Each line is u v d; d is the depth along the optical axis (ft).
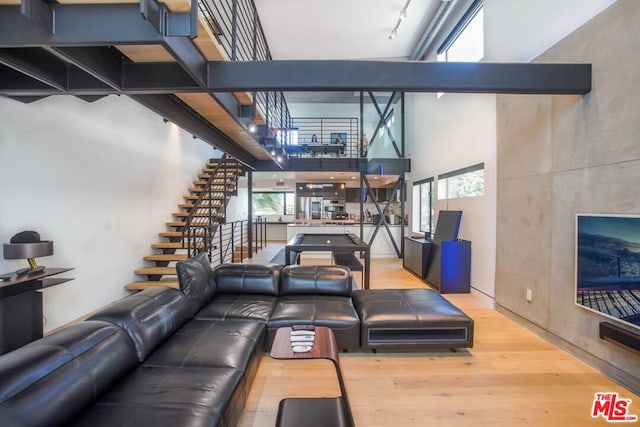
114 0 5.53
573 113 8.80
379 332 8.92
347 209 36.06
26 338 8.86
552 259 9.67
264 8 17.76
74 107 12.14
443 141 18.74
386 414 6.52
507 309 12.03
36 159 10.59
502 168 12.29
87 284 12.75
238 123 13.06
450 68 8.16
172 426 4.24
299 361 8.68
